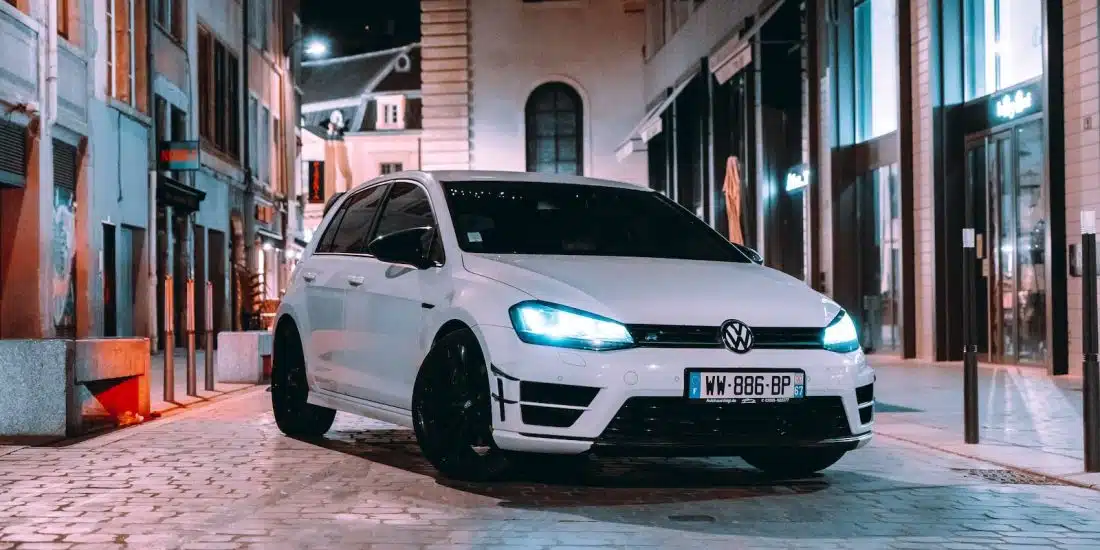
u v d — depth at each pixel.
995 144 16.98
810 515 5.53
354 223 8.00
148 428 9.06
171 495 5.96
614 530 5.13
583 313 5.70
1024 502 5.95
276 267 38.22
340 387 7.53
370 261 7.45
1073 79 14.55
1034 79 15.80
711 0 30.95
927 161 18.09
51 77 18.28
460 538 4.95
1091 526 5.36
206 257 28.09
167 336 11.39
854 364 6.02
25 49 17.44
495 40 43.62
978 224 17.53
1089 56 14.18
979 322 17.55
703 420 5.69
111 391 9.59
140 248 23.02
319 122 75.94
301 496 5.93
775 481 6.54
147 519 5.34
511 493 6.02
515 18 43.62
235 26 31.48
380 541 4.89
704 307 5.84
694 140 34.38
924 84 18.23
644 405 5.62
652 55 41.31
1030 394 12.14
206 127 28.75
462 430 6.21
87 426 8.95
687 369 5.63
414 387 6.49
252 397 12.13
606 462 7.20
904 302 18.73
